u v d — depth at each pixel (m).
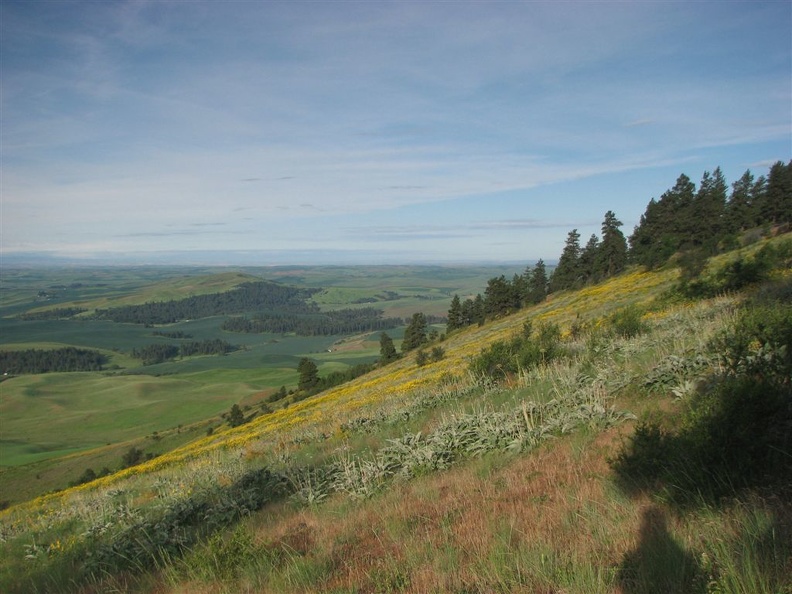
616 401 7.82
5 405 154.88
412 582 3.86
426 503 5.81
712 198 53.81
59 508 13.76
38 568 7.77
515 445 6.99
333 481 8.34
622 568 3.26
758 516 3.27
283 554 5.29
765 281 16.70
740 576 2.75
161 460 23.81
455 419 9.29
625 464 4.77
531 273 90.81
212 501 9.04
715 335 7.96
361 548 4.95
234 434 31.31
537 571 3.45
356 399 26.61
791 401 4.13
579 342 16.48
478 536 4.37
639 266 59.91
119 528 8.98
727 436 4.00
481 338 49.59
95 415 139.62
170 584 5.37
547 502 4.79
